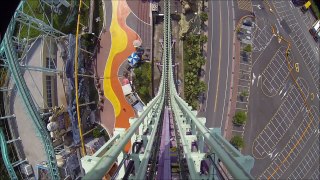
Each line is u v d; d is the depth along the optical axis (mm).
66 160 62875
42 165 62094
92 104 71188
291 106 74938
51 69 62406
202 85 70250
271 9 76062
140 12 72438
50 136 60531
